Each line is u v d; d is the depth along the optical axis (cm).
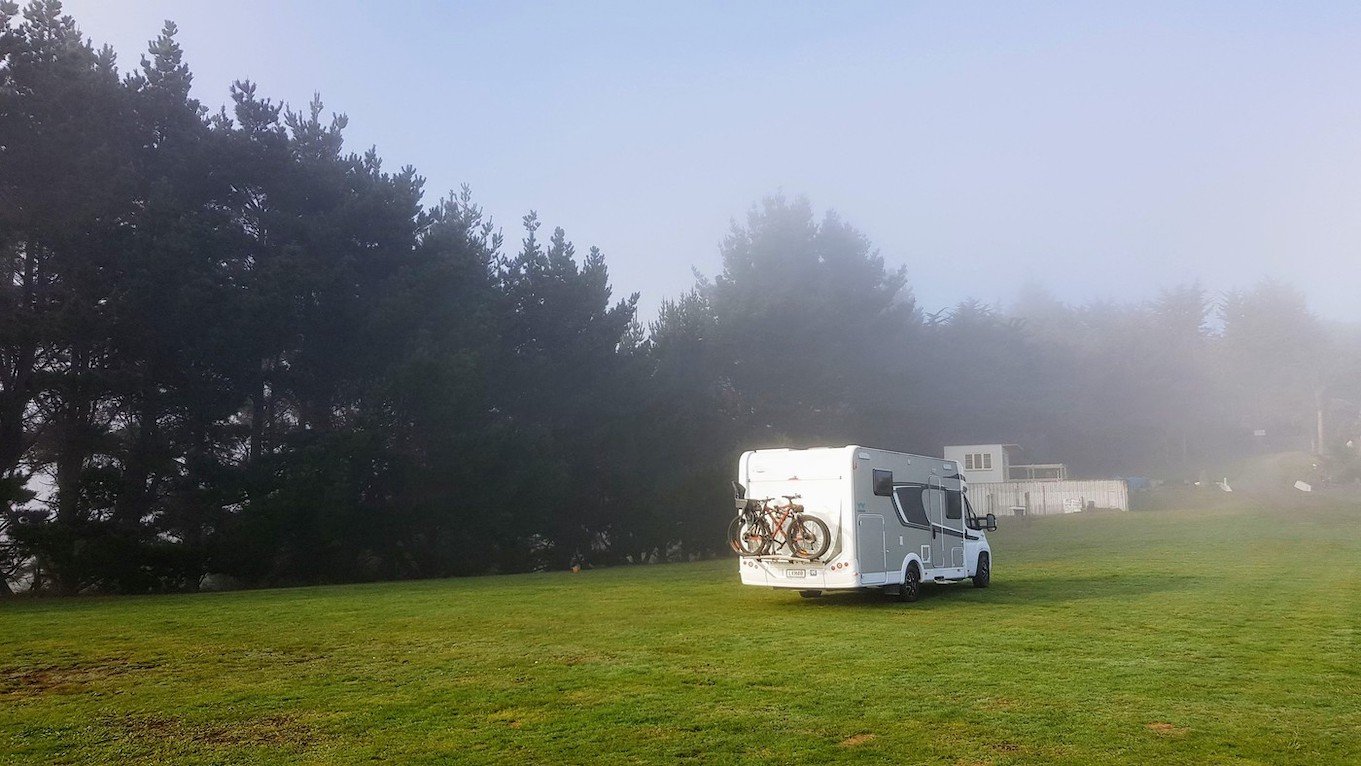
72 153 2848
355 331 3391
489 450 3197
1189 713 802
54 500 2912
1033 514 5291
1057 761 669
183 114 3338
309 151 3588
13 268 2928
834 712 814
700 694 892
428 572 3269
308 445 3038
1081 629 1291
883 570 1598
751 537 1617
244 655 1150
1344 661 1040
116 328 2852
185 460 3081
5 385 2834
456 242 3641
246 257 3425
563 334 4069
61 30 3203
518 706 854
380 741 742
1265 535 3291
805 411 5466
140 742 747
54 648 1212
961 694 880
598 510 3828
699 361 4772
